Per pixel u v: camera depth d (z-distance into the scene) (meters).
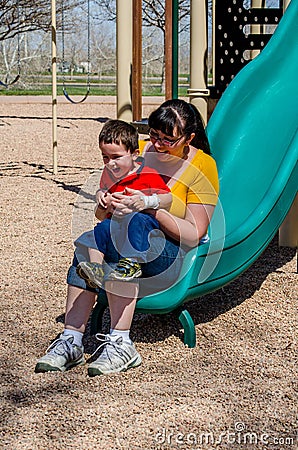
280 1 8.43
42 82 32.47
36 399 3.06
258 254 4.03
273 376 3.32
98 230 3.37
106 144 3.41
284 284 4.79
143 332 3.87
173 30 6.89
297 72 5.34
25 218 6.86
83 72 36.03
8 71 29.33
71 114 19.08
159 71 33.19
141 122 6.84
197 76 6.52
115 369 3.33
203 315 4.17
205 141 3.77
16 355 3.55
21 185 8.76
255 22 7.43
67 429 2.79
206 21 6.46
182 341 3.75
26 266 5.19
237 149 4.73
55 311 4.20
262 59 5.41
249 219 3.89
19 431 2.78
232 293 4.59
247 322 4.06
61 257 5.45
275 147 4.74
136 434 2.76
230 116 4.89
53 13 9.28
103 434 2.76
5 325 3.97
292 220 5.79
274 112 5.00
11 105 21.78
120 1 7.25
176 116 3.47
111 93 28.02
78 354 3.41
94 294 3.47
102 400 3.05
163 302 3.45
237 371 3.37
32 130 15.09
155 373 3.34
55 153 9.67
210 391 3.15
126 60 7.34
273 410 2.98
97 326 3.79
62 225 6.56
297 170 4.30
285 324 4.03
